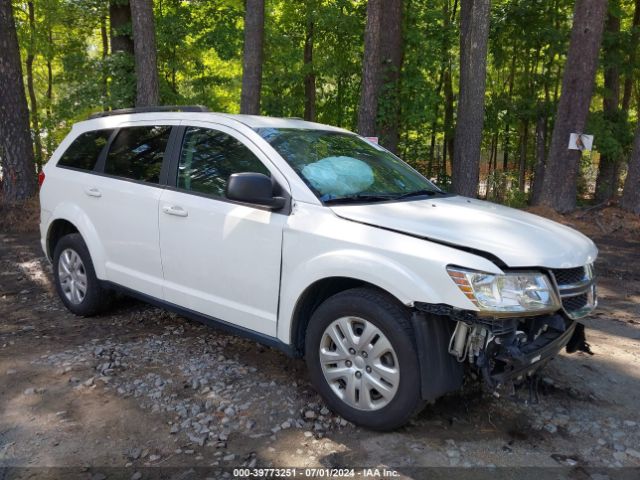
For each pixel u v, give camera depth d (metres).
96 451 2.88
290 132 3.99
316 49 16.14
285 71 15.55
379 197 3.62
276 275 3.42
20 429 3.08
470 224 3.13
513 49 16.69
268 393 3.55
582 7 10.75
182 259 3.98
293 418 3.24
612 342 4.78
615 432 3.22
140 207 4.24
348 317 3.11
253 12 11.53
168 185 4.13
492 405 3.48
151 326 4.77
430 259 2.81
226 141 3.91
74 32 16.06
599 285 6.81
